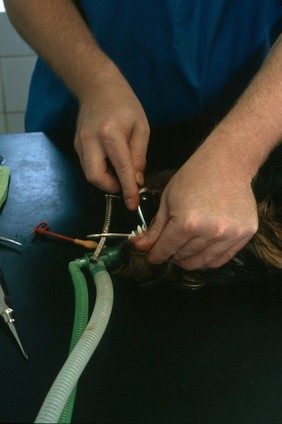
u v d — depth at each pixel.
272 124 0.68
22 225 0.83
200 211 0.59
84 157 0.73
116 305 0.68
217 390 0.57
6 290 0.68
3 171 0.95
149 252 0.66
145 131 0.75
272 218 0.75
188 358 0.61
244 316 0.67
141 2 0.97
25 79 1.98
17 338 0.62
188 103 1.08
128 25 0.99
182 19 0.98
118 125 0.72
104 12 0.99
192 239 0.61
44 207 0.87
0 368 0.59
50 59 0.90
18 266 0.74
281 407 0.55
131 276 0.72
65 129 1.16
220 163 0.63
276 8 1.06
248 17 1.02
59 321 0.65
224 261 0.66
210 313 0.67
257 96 0.69
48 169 0.98
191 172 0.62
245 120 0.67
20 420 0.53
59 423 0.50
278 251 0.73
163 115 1.10
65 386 0.51
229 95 1.10
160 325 0.65
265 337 0.64
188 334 0.64
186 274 0.71
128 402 0.55
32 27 0.92
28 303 0.68
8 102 2.03
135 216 0.84
